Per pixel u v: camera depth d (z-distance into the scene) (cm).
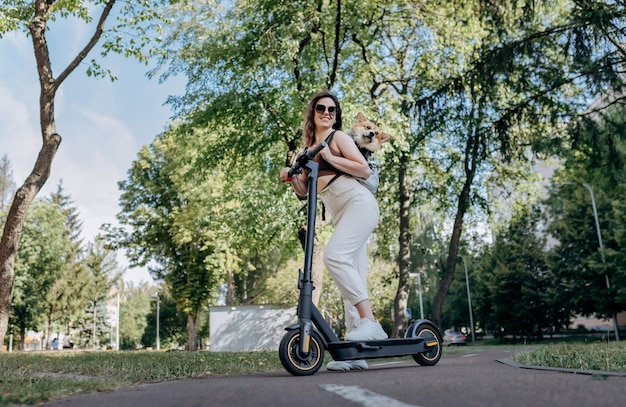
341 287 413
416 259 3669
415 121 1669
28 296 3931
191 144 1794
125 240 2930
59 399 271
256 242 2008
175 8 1565
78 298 4525
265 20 1453
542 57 1520
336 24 1409
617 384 231
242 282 4041
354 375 327
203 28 1578
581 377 270
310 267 378
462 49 1603
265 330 2942
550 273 3506
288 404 189
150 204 2975
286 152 1591
